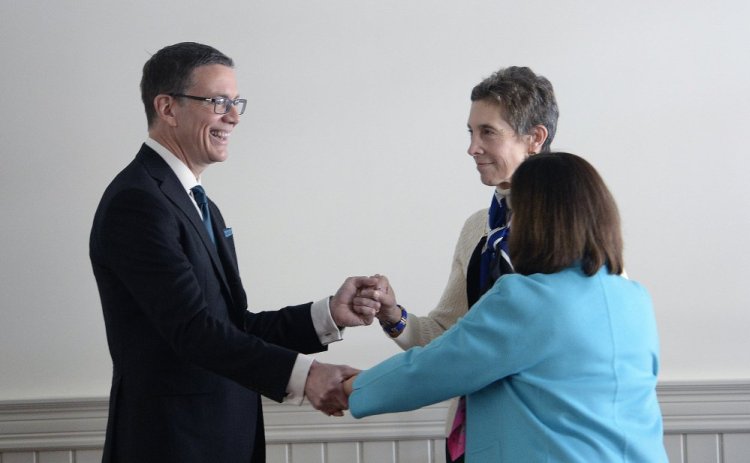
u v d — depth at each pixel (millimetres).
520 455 1500
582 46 2895
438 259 2922
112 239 1798
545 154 1644
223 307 1938
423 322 2268
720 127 2889
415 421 2893
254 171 2930
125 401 1850
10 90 2930
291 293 2938
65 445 2914
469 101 2906
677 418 2865
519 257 1593
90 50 2928
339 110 2920
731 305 2902
